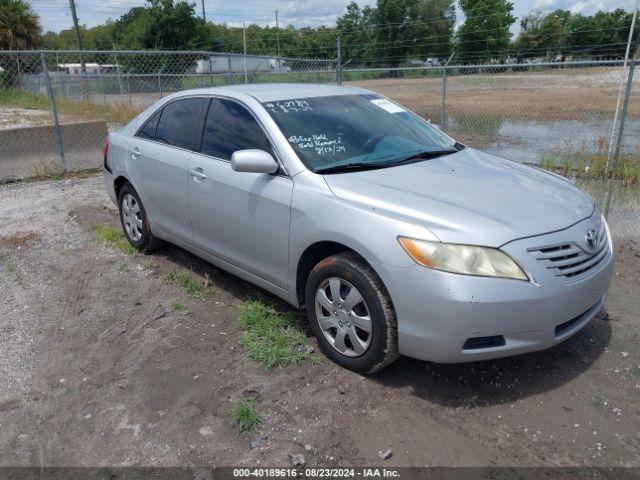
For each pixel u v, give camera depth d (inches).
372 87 893.2
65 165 360.8
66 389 132.7
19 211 278.2
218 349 146.8
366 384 130.6
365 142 157.0
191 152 174.9
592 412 121.2
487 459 108.3
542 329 117.4
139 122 205.8
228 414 121.6
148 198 196.2
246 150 142.9
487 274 112.7
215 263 175.0
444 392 128.0
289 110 158.9
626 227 248.7
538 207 128.3
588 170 337.1
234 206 155.6
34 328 161.2
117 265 204.7
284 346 145.2
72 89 1034.1
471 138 467.8
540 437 114.0
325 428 117.0
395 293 118.6
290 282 145.3
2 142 344.8
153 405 125.6
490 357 117.3
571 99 717.9
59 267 204.2
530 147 417.7
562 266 119.4
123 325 161.2
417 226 117.9
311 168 142.3
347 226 125.9
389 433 115.5
